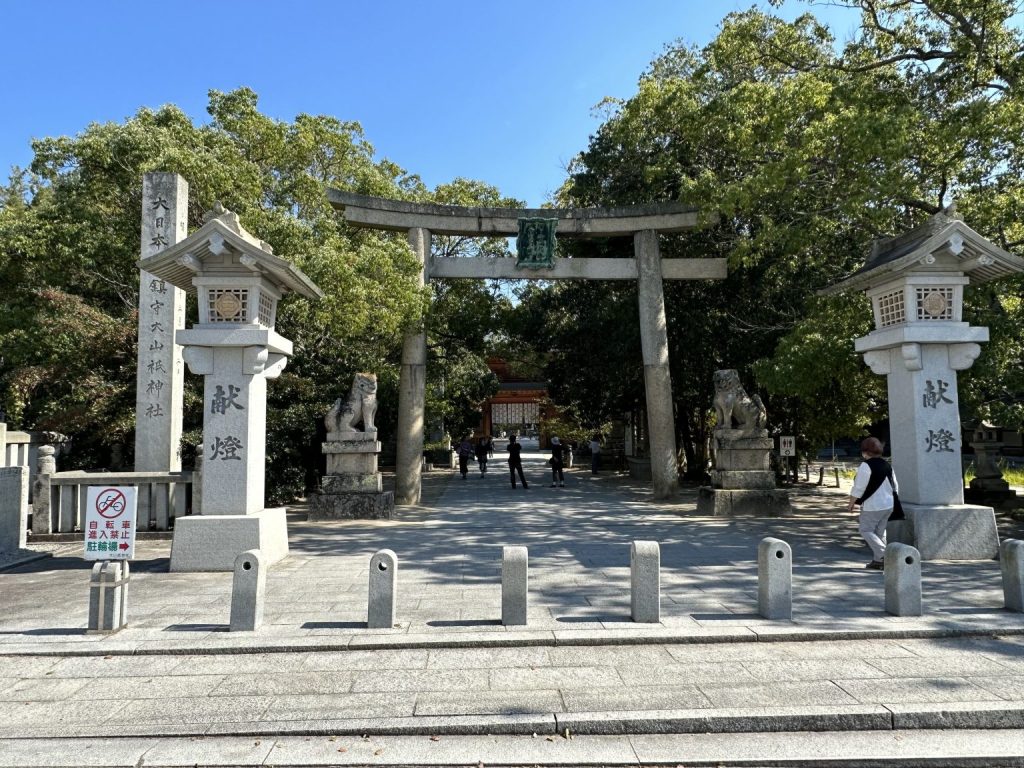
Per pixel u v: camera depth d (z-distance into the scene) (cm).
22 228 1463
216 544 835
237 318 864
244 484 859
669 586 738
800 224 1332
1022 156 1159
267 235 1346
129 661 532
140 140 1330
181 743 411
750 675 492
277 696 466
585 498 1797
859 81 1200
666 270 1755
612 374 2123
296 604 673
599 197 2086
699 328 1877
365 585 759
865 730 426
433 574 818
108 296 1734
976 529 890
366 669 511
